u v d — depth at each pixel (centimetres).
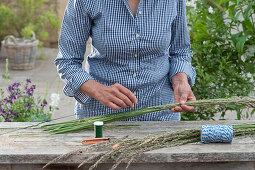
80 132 157
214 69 265
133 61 166
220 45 266
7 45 575
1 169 137
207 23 265
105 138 144
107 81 169
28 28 629
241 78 260
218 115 332
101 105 170
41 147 139
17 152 134
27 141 146
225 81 261
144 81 168
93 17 162
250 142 143
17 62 580
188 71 177
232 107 250
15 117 260
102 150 136
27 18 688
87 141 142
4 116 263
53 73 563
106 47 162
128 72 167
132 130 159
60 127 157
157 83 173
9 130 159
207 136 140
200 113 261
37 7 695
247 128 150
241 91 255
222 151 133
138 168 138
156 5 162
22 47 574
